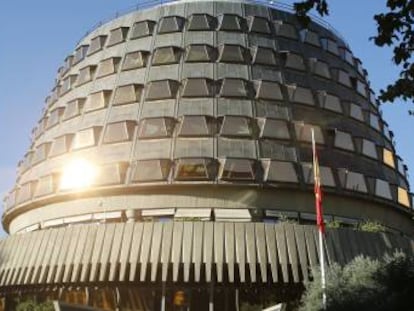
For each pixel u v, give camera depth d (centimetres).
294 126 4850
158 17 5628
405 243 4325
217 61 5103
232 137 4669
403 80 1505
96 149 4862
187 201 4478
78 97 5394
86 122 5119
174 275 3803
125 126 4844
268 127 4741
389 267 2711
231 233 3944
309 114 4994
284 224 4016
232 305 3878
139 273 3866
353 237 4097
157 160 4566
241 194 4488
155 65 5172
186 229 3953
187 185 4466
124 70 5269
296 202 4566
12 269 4291
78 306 3184
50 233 4231
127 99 5022
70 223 4731
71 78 5731
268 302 3866
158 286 3912
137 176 4544
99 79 5384
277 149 4675
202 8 5581
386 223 5066
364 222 4669
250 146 4641
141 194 4556
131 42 5494
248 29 5391
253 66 5112
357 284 2964
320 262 3591
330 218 4625
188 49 5181
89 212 4669
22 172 5622
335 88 5384
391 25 1436
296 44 5466
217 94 4894
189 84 4931
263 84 4975
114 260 3909
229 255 3866
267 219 4462
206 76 4991
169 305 3875
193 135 4662
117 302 3959
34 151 5553
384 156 5378
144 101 4959
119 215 4538
